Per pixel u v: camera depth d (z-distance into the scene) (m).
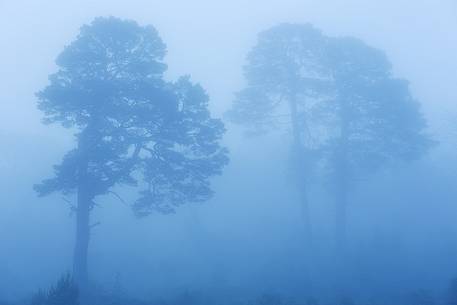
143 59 25.64
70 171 22.92
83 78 24.44
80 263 22.95
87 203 23.56
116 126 25.05
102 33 24.80
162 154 25.22
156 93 24.28
